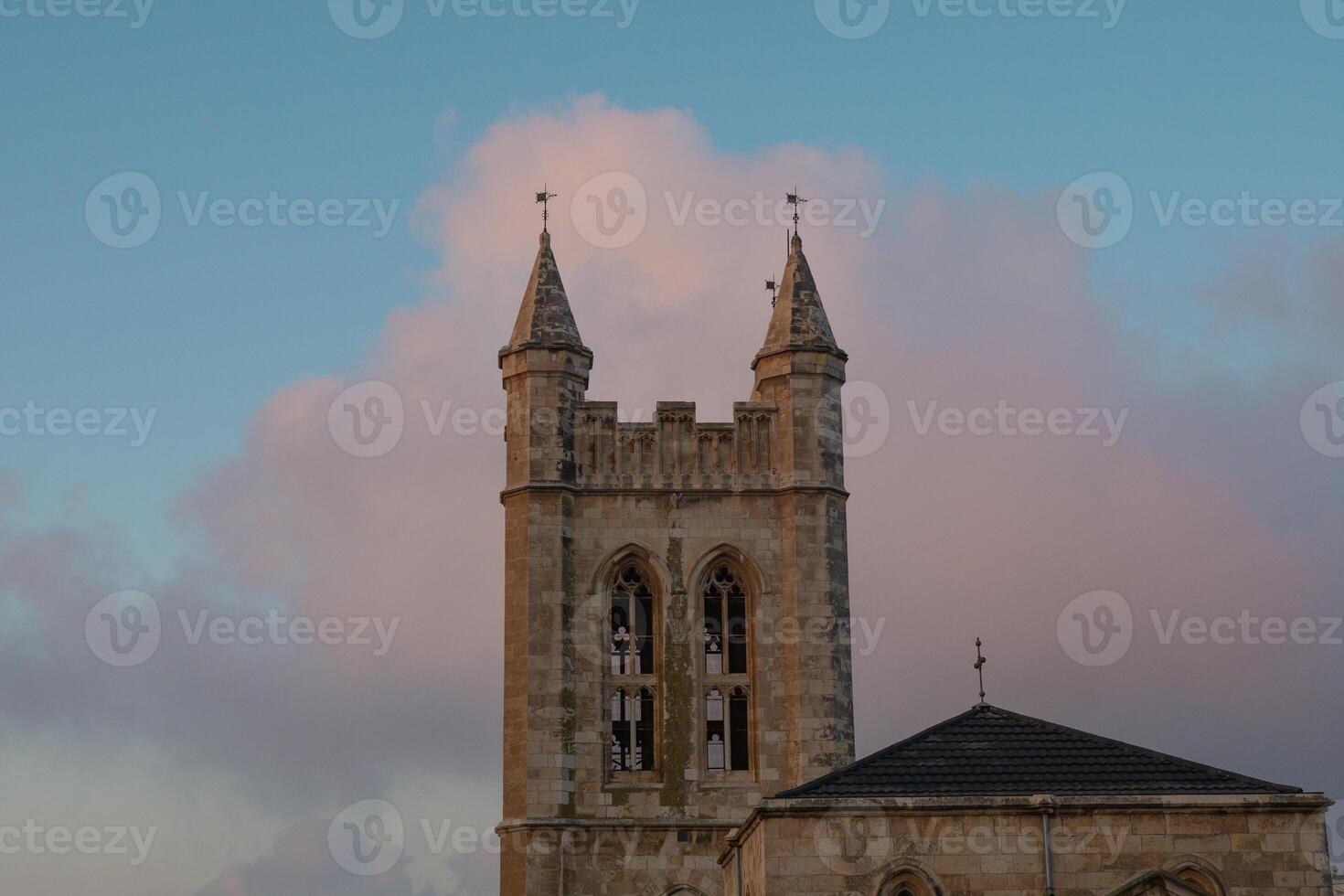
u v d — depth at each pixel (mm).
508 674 99375
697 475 102062
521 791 97438
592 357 103562
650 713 99875
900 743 70312
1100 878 66125
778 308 105875
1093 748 69688
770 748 98938
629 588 101375
